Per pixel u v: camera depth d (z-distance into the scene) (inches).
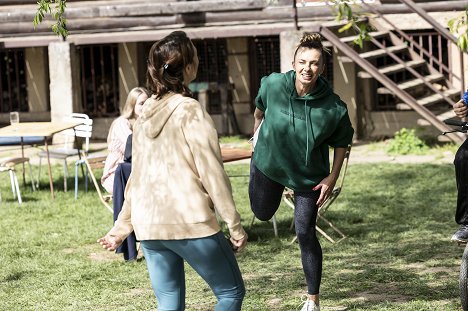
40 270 436.1
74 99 880.9
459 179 352.2
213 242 249.0
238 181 685.3
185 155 248.5
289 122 314.0
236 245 250.7
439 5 831.7
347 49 794.8
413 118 885.8
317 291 326.0
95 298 381.4
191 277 413.7
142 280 411.2
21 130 621.0
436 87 835.4
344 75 896.9
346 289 380.5
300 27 814.5
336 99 314.0
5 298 385.7
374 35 829.8
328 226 520.1
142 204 251.1
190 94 255.9
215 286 254.7
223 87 923.4
